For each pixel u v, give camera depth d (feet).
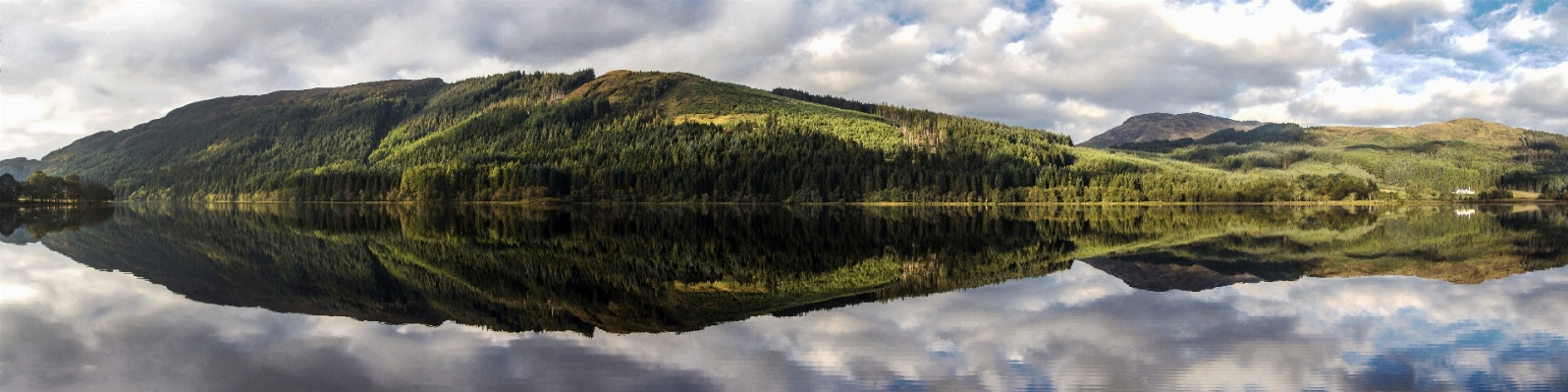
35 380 51.57
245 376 52.54
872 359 57.52
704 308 79.82
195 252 145.07
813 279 105.19
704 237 198.80
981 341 63.36
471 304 83.10
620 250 156.46
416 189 630.74
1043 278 104.06
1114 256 136.67
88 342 62.75
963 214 374.02
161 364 55.93
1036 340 63.57
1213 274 107.96
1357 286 95.14
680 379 51.88
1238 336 64.75
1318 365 55.36
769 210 440.04
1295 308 78.23
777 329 68.33
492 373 53.16
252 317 73.82
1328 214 380.37
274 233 206.18
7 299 84.48
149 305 81.20
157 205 608.60
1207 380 51.85
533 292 92.84
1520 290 91.09
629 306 82.02
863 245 169.07
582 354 58.80
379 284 99.81
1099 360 57.11
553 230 231.91
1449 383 50.96
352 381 51.34
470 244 172.76
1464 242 173.47
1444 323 69.82
